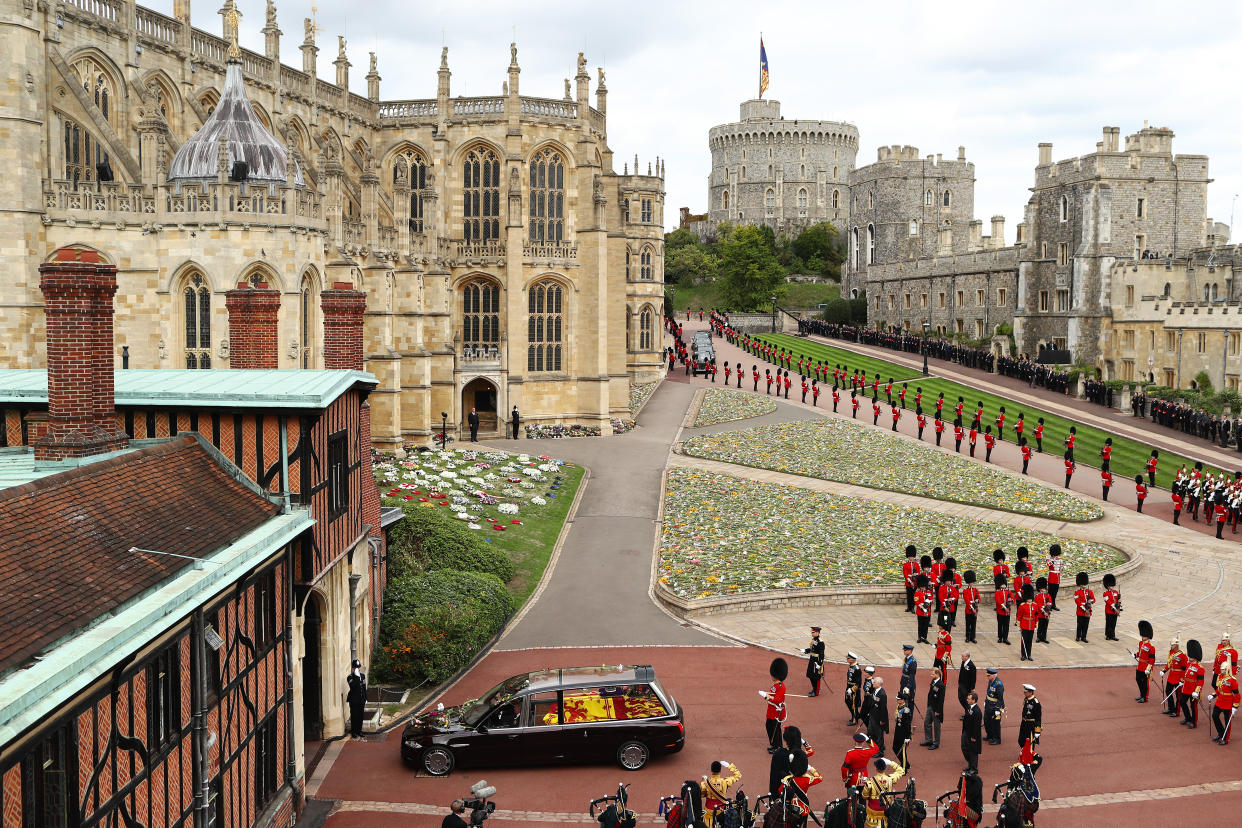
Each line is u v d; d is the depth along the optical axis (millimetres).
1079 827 22109
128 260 49969
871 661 32875
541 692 24891
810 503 53781
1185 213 110000
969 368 111625
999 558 37344
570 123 75750
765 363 111750
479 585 35062
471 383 76625
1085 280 108812
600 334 76438
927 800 23172
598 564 43250
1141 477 57594
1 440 23625
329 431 25188
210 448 23203
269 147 53562
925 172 159375
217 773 18641
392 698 29625
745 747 26062
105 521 17328
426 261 70625
